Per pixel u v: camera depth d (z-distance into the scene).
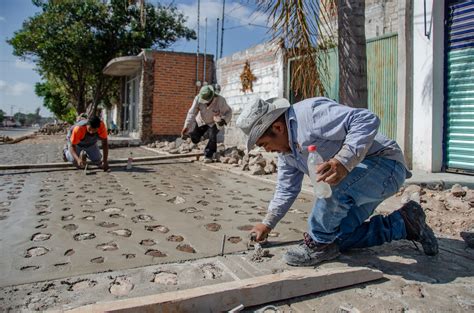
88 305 2.00
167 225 3.80
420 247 3.12
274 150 2.61
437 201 4.56
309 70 4.80
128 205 4.65
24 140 18.95
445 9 6.32
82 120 7.43
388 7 7.29
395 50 7.16
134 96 16.80
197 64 14.24
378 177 2.54
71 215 4.15
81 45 19.05
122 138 14.31
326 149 2.43
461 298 2.30
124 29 19.98
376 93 7.54
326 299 2.30
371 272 2.52
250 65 11.27
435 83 6.34
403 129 6.73
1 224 3.78
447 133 6.38
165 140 14.05
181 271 2.64
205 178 6.80
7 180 6.39
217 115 8.54
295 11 4.48
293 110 2.46
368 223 2.92
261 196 5.29
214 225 3.83
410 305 2.22
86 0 19.22
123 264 2.76
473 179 5.66
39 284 2.42
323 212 2.59
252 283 2.23
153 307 1.97
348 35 4.94
